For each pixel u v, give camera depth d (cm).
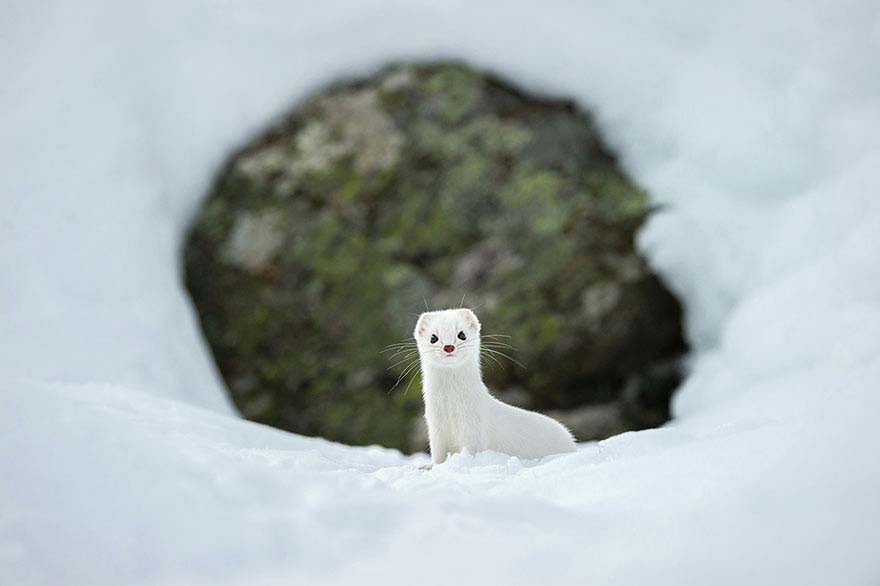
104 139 1285
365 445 1243
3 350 1056
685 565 339
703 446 479
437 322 684
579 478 471
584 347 1242
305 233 1313
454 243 1292
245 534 373
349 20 1416
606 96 1397
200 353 1234
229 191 1359
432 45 1426
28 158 1248
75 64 1320
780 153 1285
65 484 390
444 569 349
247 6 1403
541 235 1272
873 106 1265
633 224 1278
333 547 368
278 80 1403
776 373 1022
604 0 1417
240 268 1312
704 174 1312
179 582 349
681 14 1404
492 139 1339
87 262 1194
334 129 1366
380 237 1305
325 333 1284
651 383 1251
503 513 398
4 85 1306
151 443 435
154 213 1286
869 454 380
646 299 1249
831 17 1315
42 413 430
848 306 991
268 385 1282
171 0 1382
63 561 356
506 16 1418
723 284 1229
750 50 1359
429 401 695
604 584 333
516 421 686
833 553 330
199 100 1374
